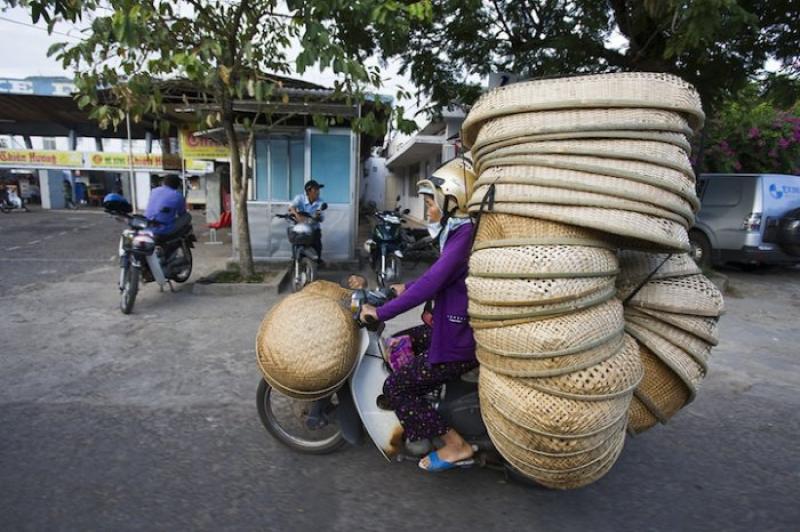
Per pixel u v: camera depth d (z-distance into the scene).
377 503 2.68
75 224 14.58
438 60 8.82
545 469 2.10
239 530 2.45
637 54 7.28
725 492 2.86
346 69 5.07
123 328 5.26
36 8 3.66
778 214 8.47
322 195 8.95
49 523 2.44
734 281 8.86
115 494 2.67
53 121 18.91
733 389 4.26
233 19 5.86
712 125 10.70
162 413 3.54
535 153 1.97
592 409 1.95
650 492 2.84
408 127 6.14
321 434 3.27
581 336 1.92
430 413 2.63
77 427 3.32
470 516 2.61
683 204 1.96
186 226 6.67
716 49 7.09
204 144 12.93
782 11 6.68
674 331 2.23
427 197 2.60
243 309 6.05
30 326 5.25
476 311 2.11
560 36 7.44
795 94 7.68
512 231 2.03
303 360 2.49
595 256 1.96
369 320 2.56
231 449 3.13
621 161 1.90
